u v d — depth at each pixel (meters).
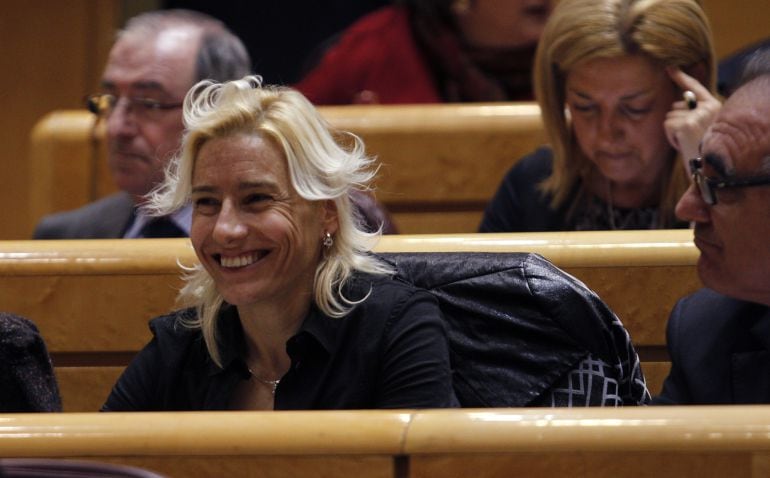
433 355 4.84
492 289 5.05
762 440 3.77
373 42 9.33
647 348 5.91
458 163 8.43
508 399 4.95
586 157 7.03
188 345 5.14
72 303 6.16
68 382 6.22
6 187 13.29
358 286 4.99
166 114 7.64
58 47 13.30
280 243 4.86
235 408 5.08
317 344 4.90
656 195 6.96
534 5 9.22
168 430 3.98
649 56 6.71
